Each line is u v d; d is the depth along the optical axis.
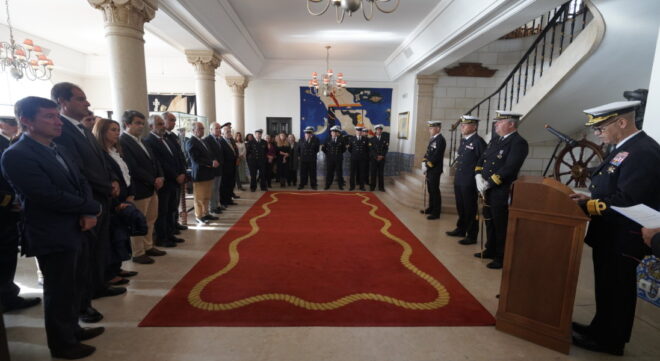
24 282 2.96
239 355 2.02
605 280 2.05
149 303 2.62
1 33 6.56
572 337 2.18
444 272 3.31
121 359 1.97
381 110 9.96
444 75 7.88
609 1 3.39
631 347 2.17
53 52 7.89
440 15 5.25
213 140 5.55
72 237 1.89
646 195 1.84
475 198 4.27
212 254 3.70
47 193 1.73
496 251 3.47
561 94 4.59
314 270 3.31
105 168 2.50
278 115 10.00
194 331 2.25
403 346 2.14
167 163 3.86
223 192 6.29
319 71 9.52
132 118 3.22
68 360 1.94
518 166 3.31
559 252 2.05
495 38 4.94
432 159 5.37
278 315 2.46
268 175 8.79
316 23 6.27
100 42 7.77
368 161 8.55
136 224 2.75
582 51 3.97
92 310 2.36
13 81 7.15
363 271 3.30
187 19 4.78
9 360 1.78
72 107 2.26
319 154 10.05
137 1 3.54
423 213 5.88
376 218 5.48
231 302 2.64
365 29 6.58
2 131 2.88
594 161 5.54
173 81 9.65
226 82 9.41
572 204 1.96
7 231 2.39
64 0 5.32
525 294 2.20
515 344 2.18
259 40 7.52
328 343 2.15
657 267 2.42
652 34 3.62
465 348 2.13
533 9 3.82
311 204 6.55
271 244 4.08
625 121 1.99
